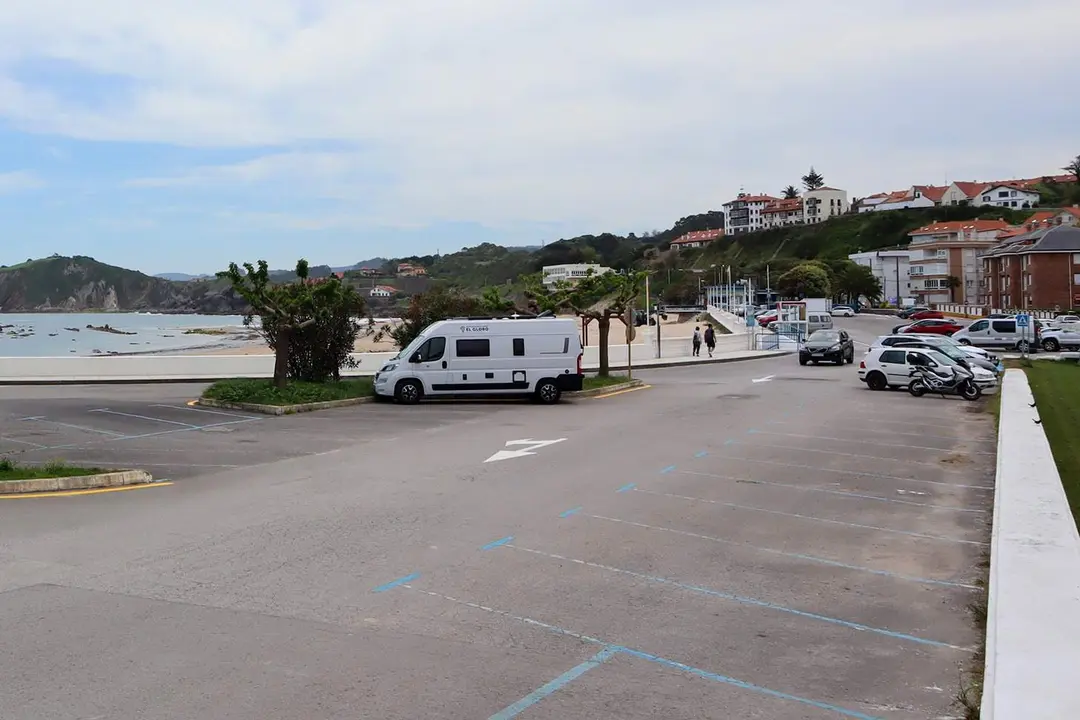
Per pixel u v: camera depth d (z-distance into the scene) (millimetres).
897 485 13281
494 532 10094
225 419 21266
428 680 5840
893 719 5387
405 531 10086
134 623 6895
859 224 173625
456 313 35656
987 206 163250
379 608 7371
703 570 8688
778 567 8828
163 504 11617
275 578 8195
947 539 10023
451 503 11648
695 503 11836
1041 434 15766
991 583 7363
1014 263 91688
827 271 129625
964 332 52312
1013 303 91625
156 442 17406
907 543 9828
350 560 8852
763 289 148875
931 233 135625
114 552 9102
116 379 33438
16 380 32781
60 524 10406
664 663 6250
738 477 13812
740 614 7375
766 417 22188
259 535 9867
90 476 12898
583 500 11938
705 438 18250
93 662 6062
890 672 6141
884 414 22984
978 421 21578
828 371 40562
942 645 6691
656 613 7363
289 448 16688
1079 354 42250
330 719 5211
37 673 5859
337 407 24625
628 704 5527
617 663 6230
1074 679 5078
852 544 9766
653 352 50531
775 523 10734
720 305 128500
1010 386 26891
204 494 12312
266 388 24797
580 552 9289
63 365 34938
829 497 12352
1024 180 185625
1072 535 8445
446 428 19844
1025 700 4812
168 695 5523
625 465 14820
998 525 8984
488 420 21484
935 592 8047
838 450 16719
